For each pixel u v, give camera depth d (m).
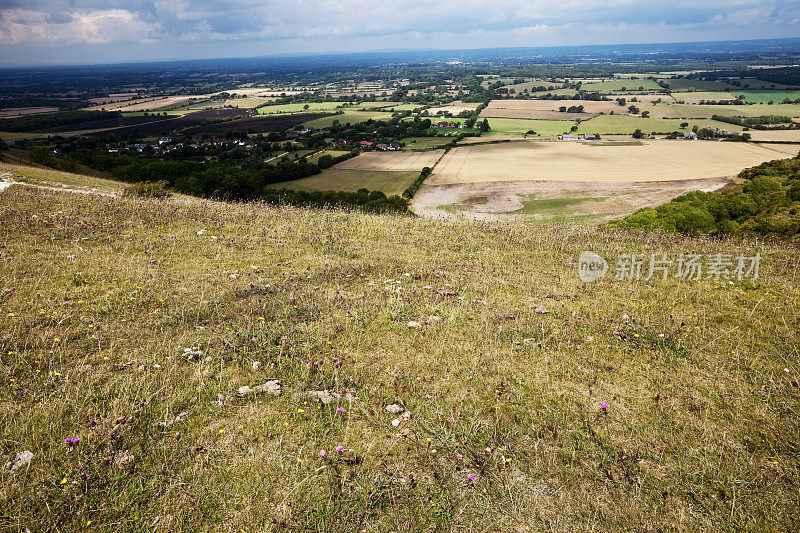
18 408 5.36
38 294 8.47
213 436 5.29
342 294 9.72
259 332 7.73
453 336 7.95
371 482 4.75
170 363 6.64
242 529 4.18
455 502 4.59
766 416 5.78
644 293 10.19
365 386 6.39
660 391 6.40
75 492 4.36
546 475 4.94
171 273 10.38
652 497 4.68
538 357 7.32
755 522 4.36
